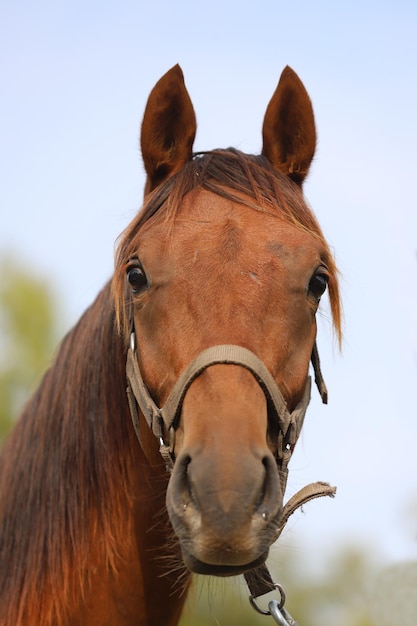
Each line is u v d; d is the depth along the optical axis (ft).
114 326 17.28
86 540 16.84
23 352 66.44
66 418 17.37
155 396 15.47
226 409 13.73
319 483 15.62
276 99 18.13
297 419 15.62
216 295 14.87
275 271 15.20
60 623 16.69
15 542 17.26
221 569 13.04
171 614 17.42
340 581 67.31
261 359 14.61
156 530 16.97
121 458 17.06
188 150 17.79
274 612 15.97
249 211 16.10
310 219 16.84
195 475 13.07
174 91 17.57
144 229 16.20
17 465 17.87
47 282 69.97
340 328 16.94
